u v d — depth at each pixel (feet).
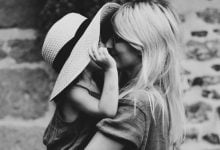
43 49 7.02
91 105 6.64
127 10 6.73
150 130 6.42
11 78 13.43
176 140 7.07
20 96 13.35
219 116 13.20
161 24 6.63
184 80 9.32
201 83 13.32
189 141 13.23
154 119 6.39
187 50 13.41
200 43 13.39
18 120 13.32
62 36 6.86
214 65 13.33
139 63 6.77
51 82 13.28
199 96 13.29
